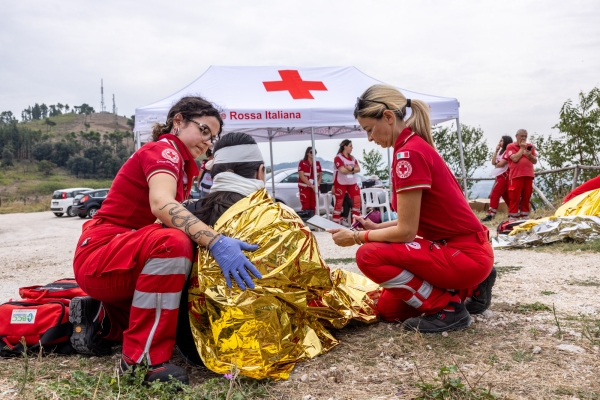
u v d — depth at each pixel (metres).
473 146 17.16
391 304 3.24
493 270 3.33
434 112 11.18
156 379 2.31
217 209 2.70
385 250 2.96
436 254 2.93
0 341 2.85
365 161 17.77
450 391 2.13
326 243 9.00
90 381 2.37
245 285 2.46
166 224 2.47
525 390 2.22
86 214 22.50
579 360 2.56
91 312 2.81
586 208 7.25
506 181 11.18
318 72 12.11
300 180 12.84
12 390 2.31
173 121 2.76
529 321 3.25
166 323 2.38
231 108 9.66
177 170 2.58
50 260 8.35
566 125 13.54
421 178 2.82
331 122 10.38
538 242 7.00
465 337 2.96
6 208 36.72
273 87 11.02
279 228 2.64
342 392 2.29
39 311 2.83
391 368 2.55
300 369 2.58
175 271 2.38
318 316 2.94
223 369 2.43
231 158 2.80
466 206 3.02
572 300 3.84
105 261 2.46
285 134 15.06
